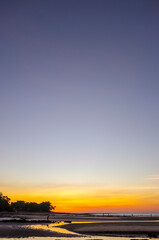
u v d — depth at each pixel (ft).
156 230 178.70
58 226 213.25
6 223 251.39
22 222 269.64
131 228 192.85
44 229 183.73
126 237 142.31
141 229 185.26
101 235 151.64
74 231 172.24
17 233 155.53
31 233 156.25
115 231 171.83
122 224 235.20
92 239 131.64
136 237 142.92
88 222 277.23
